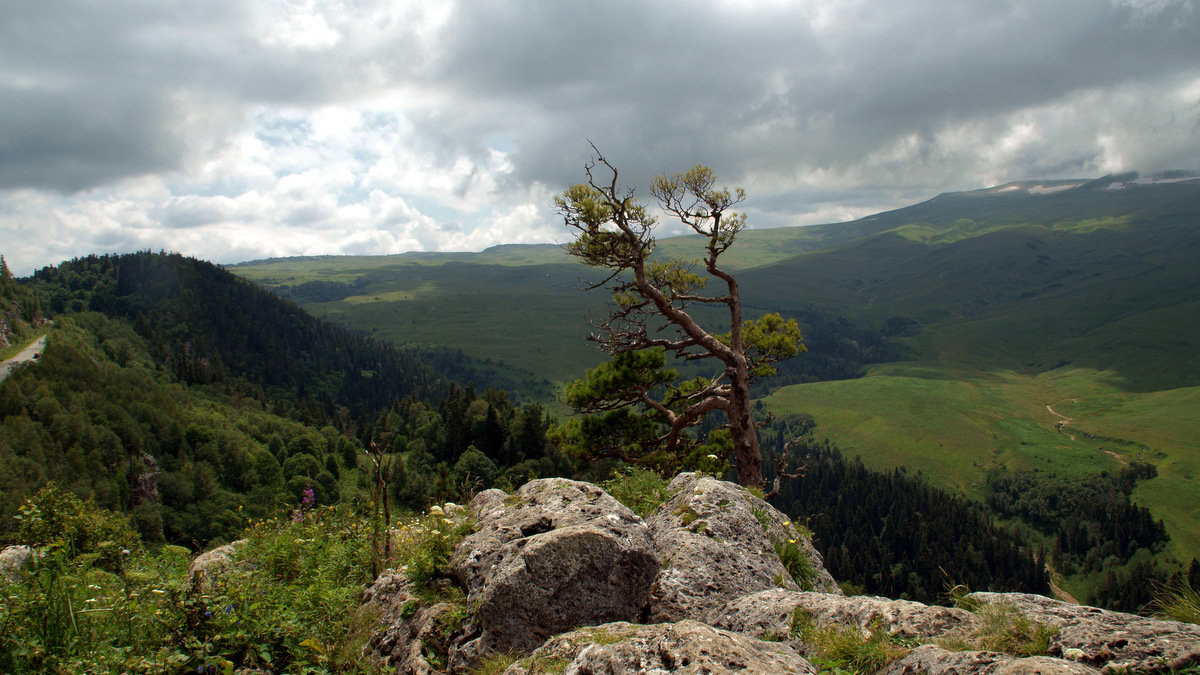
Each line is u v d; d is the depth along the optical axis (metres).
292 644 6.80
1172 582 5.82
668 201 22.09
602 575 6.71
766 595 6.63
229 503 126.12
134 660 5.89
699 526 8.33
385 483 10.12
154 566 9.45
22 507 9.82
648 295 21.53
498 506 8.64
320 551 10.12
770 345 24.64
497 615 6.38
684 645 4.29
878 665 5.01
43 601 6.45
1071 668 4.00
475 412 127.81
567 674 4.54
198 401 196.38
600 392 22.06
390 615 7.44
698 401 23.28
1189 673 4.03
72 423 129.75
